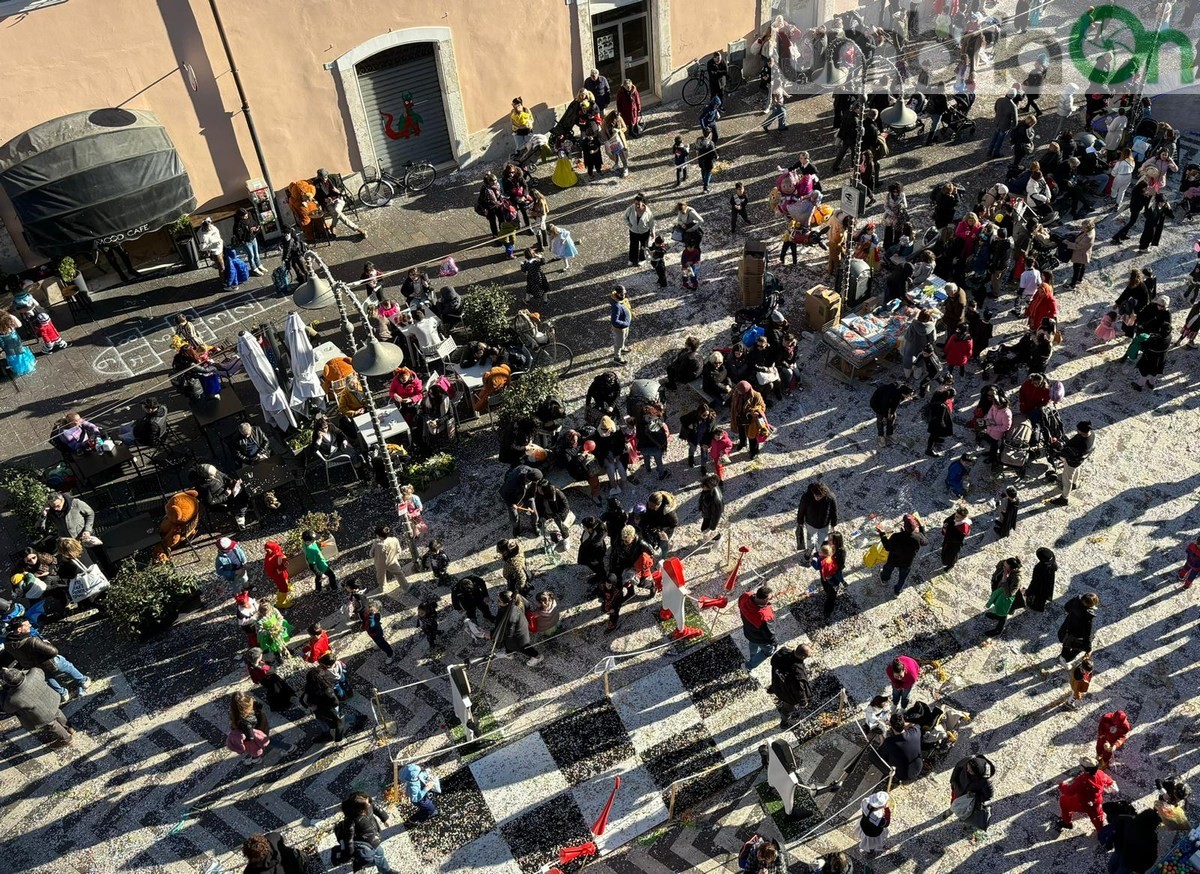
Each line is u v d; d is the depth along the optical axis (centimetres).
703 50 2812
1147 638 1523
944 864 1302
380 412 1870
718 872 1312
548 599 1522
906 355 1880
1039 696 1465
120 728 1526
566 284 2255
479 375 1952
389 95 2472
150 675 1590
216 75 2220
